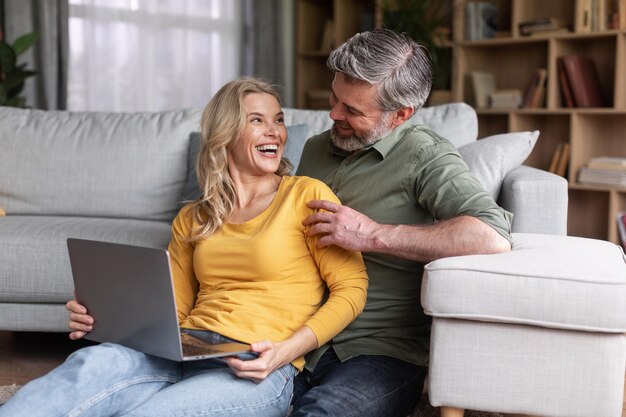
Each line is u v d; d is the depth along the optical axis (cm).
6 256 248
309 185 171
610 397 155
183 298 181
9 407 134
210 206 174
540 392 159
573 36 430
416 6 462
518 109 453
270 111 173
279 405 157
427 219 180
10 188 304
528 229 228
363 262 175
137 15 492
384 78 173
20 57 440
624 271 156
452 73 481
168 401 143
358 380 165
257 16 548
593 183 428
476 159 246
